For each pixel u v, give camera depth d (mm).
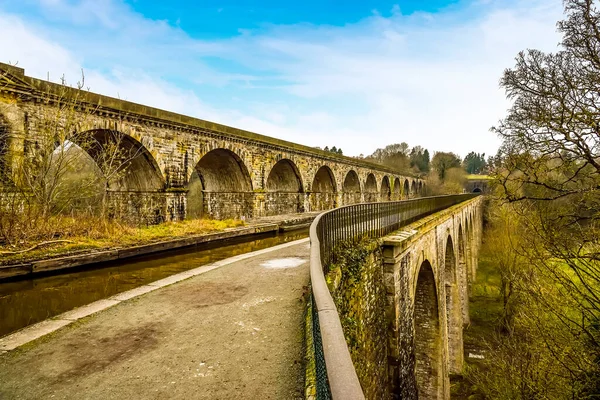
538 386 8070
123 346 4289
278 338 4363
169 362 3846
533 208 9484
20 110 12344
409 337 8172
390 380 7016
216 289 6605
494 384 10773
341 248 6219
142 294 6367
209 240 16406
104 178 15062
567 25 8352
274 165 29984
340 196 39219
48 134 12797
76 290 9148
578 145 8320
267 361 3779
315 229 4504
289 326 4730
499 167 10531
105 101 15062
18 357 4047
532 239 8281
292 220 23375
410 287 8445
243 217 22922
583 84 8211
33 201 12414
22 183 11984
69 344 4371
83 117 14250
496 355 12430
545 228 7609
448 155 97312
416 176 75625
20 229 11172
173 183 18734
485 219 45219
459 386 14664
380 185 53031
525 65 8945
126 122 16203
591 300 6539
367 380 5527
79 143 14750
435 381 11234
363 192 46281
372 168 48906
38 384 3469
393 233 8797
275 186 33438
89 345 4336
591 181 8805
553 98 8570
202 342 4336
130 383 3438
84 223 13852
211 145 21156
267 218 25094
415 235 8766
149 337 4539
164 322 5039
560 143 8617
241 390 3232
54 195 13242
